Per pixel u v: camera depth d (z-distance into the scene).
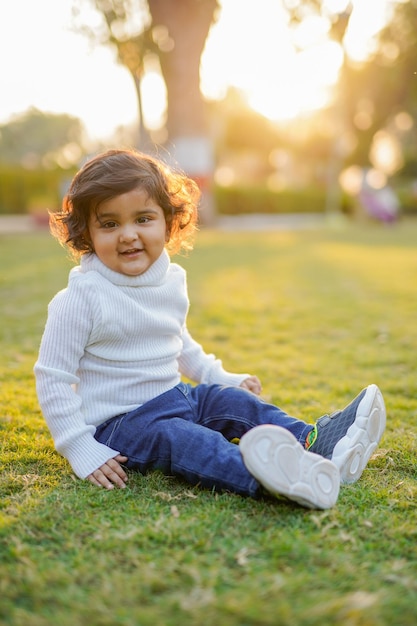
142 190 1.72
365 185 19.23
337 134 20.55
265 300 5.00
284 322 4.13
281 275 6.59
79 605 1.09
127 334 1.74
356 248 9.99
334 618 1.06
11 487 1.62
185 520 1.41
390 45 18.23
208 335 3.72
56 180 16.47
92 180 1.70
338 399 2.50
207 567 1.22
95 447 1.65
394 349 3.41
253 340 3.61
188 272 6.65
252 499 1.52
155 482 1.63
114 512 1.46
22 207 16.28
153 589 1.14
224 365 3.03
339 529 1.38
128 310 1.73
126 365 1.75
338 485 1.49
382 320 4.23
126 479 1.64
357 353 3.30
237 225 15.23
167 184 1.83
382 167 33.12
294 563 1.23
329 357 3.23
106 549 1.29
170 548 1.29
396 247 10.35
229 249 9.28
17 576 1.17
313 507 1.45
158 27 10.84
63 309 1.69
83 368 1.74
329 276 6.57
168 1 10.62
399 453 1.89
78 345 1.69
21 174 16.14
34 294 5.06
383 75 19.64
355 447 1.62
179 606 1.08
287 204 21.30
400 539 1.34
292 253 8.98
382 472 1.76
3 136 27.80
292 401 2.46
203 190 11.88
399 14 17.34
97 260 1.76
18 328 3.84
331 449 1.64
